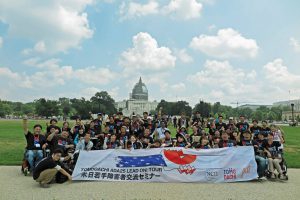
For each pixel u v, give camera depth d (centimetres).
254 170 1366
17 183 1262
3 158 1917
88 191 1139
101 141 1645
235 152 1397
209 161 1374
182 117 2433
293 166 1789
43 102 15150
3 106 17288
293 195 1109
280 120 17812
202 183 1317
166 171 1352
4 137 3381
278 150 1512
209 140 1720
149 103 19425
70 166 1416
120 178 1346
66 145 1509
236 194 1116
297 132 5419
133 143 1584
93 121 1800
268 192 1152
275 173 1498
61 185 1243
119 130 1789
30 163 1440
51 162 1217
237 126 1939
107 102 16038
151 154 1387
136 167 1365
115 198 1039
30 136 1498
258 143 1541
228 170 1358
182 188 1208
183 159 1371
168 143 1652
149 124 1950
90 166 1369
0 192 1110
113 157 1390
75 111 15112
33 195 1074
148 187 1220
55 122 1634
